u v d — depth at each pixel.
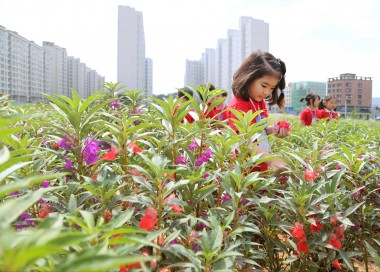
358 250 2.12
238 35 68.56
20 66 61.69
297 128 5.48
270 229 2.01
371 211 2.21
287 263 2.02
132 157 1.79
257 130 2.00
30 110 3.78
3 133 0.67
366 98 98.25
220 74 75.62
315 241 1.67
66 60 75.38
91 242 0.86
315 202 1.62
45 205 1.38
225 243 1.38
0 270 0.46
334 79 100.62
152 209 1.15
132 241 0.74
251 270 1.53
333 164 2.52
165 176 1.29
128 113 3.76
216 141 1.88
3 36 56.50
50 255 0.82
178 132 2.26
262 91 2.71
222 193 1.82
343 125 6.03
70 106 1.77
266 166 2.57
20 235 0.62
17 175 1.47
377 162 2.42
